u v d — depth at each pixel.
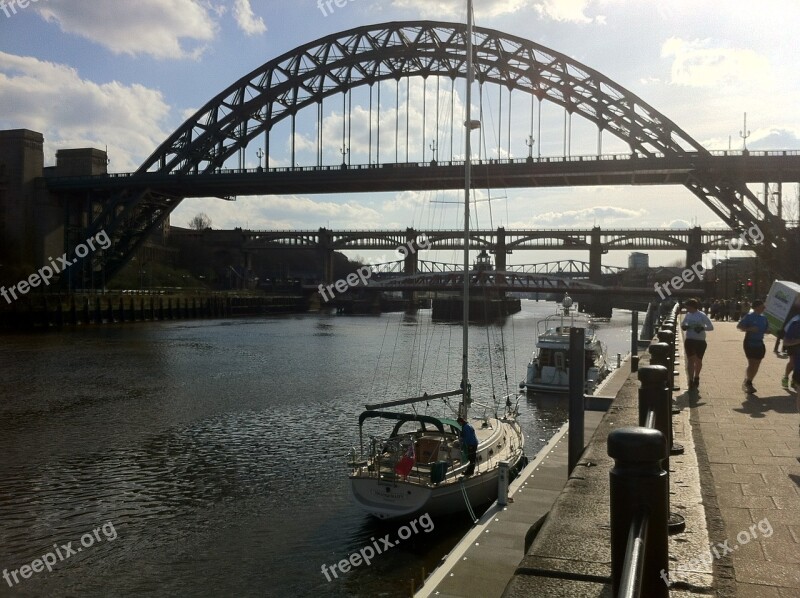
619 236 180.88
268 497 25.06
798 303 14.56
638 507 3.11
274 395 47.38
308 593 17.58
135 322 123.94
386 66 108.88
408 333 110.38
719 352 25.64
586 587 4.04
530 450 32.06
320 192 121.19
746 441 9.52
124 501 24.62
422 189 115.00
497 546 14.62
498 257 186.38
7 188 115.06
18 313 99.88
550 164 98.00
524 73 100.62
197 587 17.92
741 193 86.12
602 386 31.44
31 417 38.88
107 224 112.56
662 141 93.94
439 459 22.61
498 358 74.25
